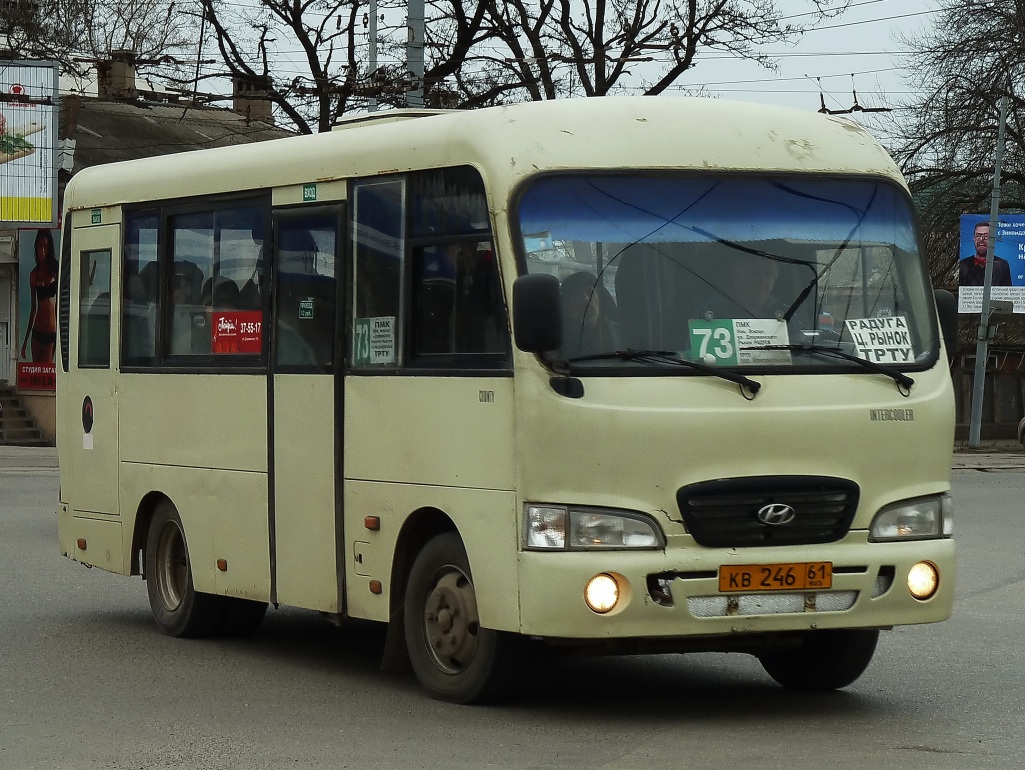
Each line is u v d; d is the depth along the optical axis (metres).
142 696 9.86
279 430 10.95
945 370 9.38
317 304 10.61
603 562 8.55
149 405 12.53
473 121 9.38
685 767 7.75
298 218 10.84
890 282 9.41
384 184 10.02
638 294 8.91
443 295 9.47
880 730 8.72
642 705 9.50
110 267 13.16
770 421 8.80
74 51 44.78
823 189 9.41
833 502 8.91
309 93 34.75
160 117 53.00
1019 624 13.09
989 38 49.12
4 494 27.06
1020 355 52.22
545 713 9.23
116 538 13.05
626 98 9.47
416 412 9.61
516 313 8.48
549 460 8.67
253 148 11.41
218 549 11.67
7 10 43.31
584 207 9.00
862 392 9.05
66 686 10.23
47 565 16.86
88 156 48.03
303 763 7.91
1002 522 22.81
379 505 9.95
